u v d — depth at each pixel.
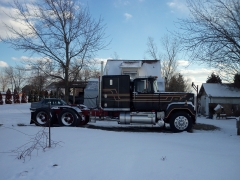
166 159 5.45
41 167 5.06
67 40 17.86
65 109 11.74
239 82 24.31
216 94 25.55
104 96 11.65
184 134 9.94
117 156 5.64
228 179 4.41
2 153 6.04
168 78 35.69
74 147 6.45
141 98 11.55
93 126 13.09
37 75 18.56
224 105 24.06
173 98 11.41
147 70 24.88
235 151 6.49
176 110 11.34
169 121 11.52
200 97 30.22
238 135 9.81
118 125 13.88
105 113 11.82
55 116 11.87
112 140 7.41
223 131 11.94
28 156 5.74
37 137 7.40
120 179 4.42
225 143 7.71
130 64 24.80
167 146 6.73
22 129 9.10
